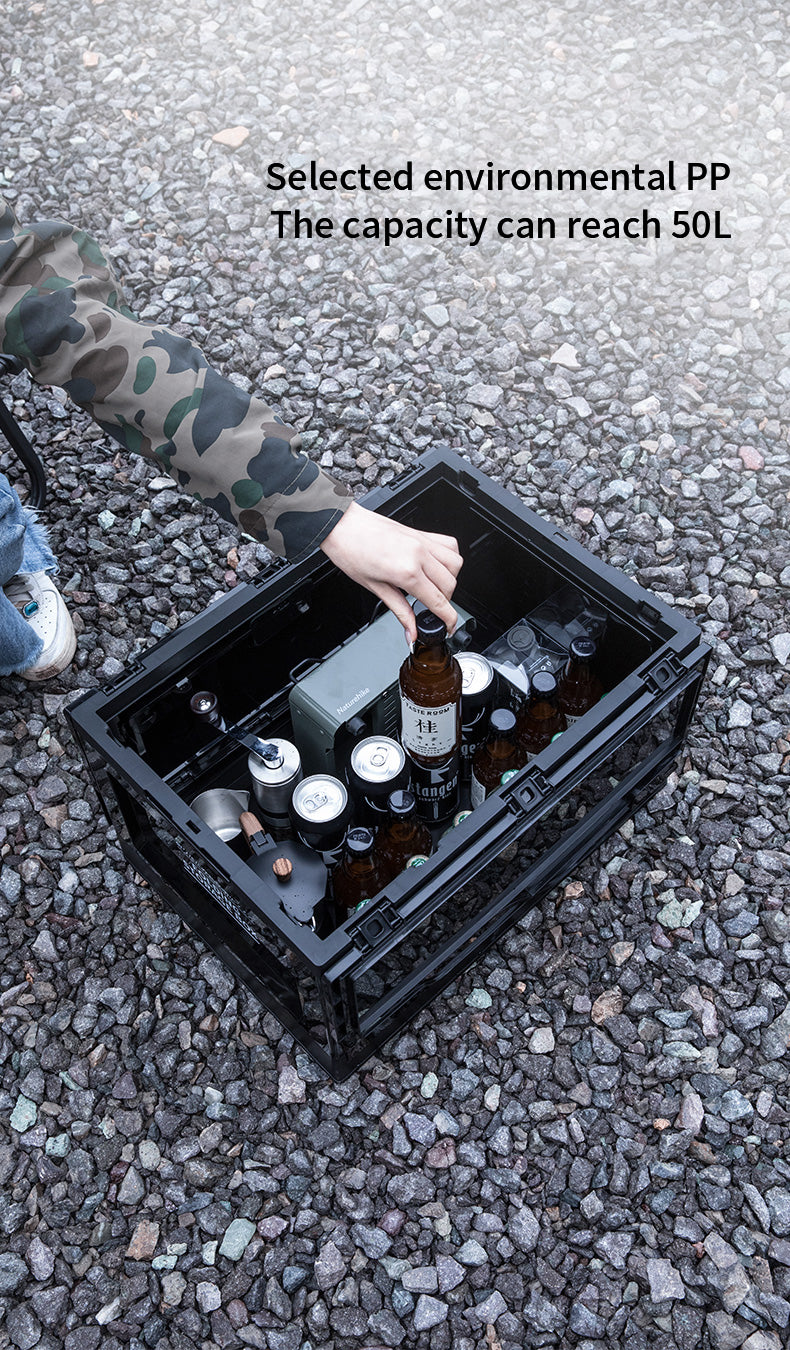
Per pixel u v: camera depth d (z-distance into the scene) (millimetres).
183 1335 1783
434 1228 1864
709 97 3344
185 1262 1846
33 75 3500
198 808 1981
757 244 3088
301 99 3436
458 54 3498
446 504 2211
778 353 2922
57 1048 2041
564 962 2109
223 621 1958
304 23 3596
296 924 1682
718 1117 1950
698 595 2551
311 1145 1943
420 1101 1981
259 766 1970
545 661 2084
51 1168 1932
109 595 2549
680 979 2092
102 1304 1813
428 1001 2020
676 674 1925
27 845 2258
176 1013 2070
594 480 2721
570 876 2199
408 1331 1781
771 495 2697
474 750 2088
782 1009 2057
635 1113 1960
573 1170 1903
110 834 2268
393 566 1437
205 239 3143
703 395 2863
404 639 1979
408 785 1904
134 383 1401
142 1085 2004
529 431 2787
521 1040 2037
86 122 3387
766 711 2389
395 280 3074
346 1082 1997
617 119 3342
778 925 2133
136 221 3166
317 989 1727
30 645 2332
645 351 2918
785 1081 1987
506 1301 1798
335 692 1921
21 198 3186
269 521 1444
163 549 2629
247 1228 1869
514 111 3381
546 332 2955
